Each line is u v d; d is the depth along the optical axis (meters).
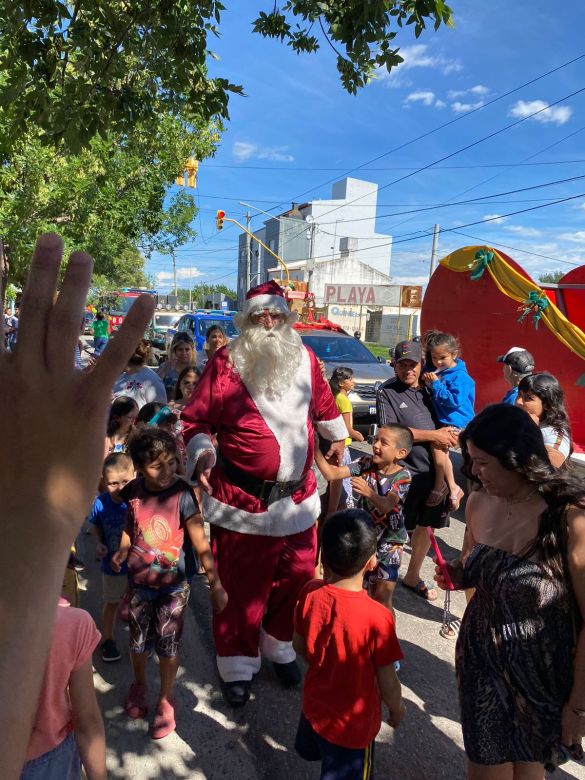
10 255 8.03
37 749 1.41
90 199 9.57
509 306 6.00
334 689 2.08
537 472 1.72
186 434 3.08
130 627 2.75
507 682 1.80
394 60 3.96
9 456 0.59
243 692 2.93
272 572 3.04
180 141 14.05
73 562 3.58
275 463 2.94
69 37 4.18
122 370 0.61
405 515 3.82
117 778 2.46
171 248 20.94
